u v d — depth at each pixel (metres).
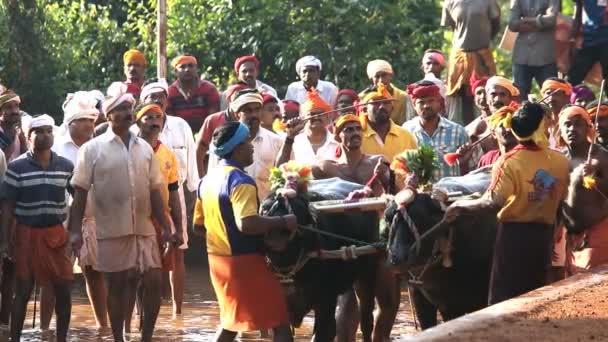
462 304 11.99
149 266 13.78
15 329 14.16
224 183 11.23
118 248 13.66
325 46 23.72
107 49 25.50
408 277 11.75
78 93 15.68
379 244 11.85
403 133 14.45
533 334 9.78
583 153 12.52
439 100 14.78
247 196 11.12
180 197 16.16
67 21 25.55
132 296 14.08
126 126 13.73
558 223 12.43
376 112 14.35
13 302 14.16
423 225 11.42
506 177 11.25
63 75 25.00
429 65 19.23
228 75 24.36
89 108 15.48
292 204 11.55
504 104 14.60
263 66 24.17
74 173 13.73
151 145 14.49
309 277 11.84
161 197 13.88
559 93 15.23
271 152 14.98
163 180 13.93
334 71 23.67
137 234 13.72
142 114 14.53
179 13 24.66
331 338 12.10
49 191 14.06
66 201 14.77
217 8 24.36
